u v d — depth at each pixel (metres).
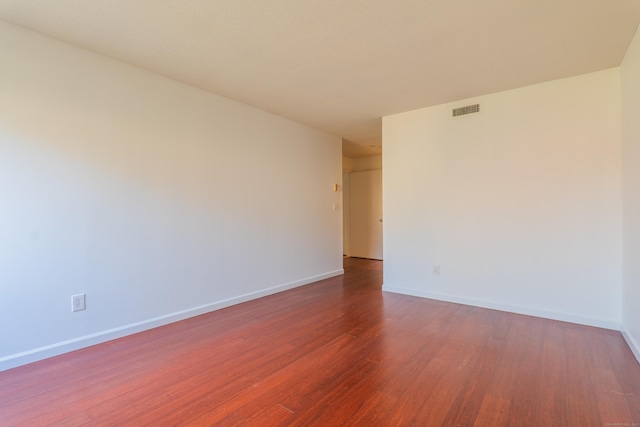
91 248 2.53
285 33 2.27
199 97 3.29
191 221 3.21
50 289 2.32
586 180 2.94
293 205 4.44
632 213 2.43
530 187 3.22
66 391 1.87
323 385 1.93
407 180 4.02
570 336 2.66
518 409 1.69
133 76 2.78
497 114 3.38
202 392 1.86
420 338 2.63
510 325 2.93
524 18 2.10
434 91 3.36
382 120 4.25
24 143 2.21
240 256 3.71
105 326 2.60
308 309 3.44
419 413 1.66
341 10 2.01
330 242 5.14
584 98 2.95
